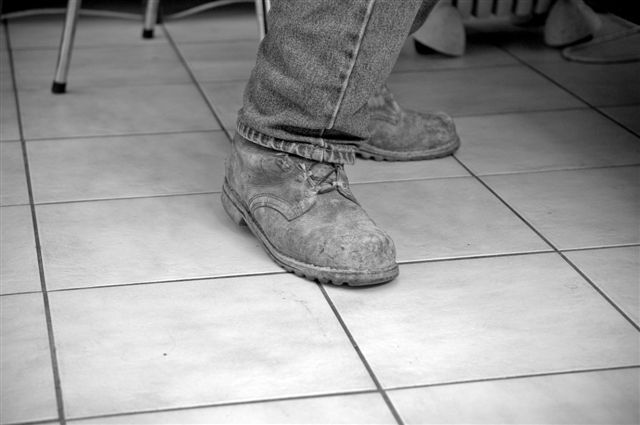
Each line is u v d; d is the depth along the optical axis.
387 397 0.92
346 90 1.12
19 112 1.74
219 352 0.99
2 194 1.38
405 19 1.10
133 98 1.84
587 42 2.27
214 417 0.89
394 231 1.30
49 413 0.88
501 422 0.89
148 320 1.05
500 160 1.57
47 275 1.15
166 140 1.62
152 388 0.93
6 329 1.03
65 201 1.37
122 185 1.43
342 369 0.97
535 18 2.45
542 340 1.03
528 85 1.97
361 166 1.53
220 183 1.45
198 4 2.47
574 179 1.49
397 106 1.55
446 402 0.92
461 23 2.16
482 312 1.09
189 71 2.03
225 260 1.20
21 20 2.42
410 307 1.10
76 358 0.98
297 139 1.17
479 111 1.81
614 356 1.00
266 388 0.93
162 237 1.26
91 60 2.08
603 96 1.91
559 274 1.18
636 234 1.30
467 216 1.35
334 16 1.07
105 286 1.12
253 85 1.18
